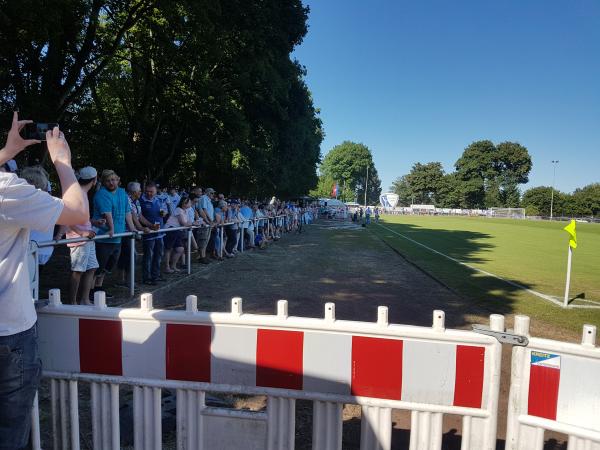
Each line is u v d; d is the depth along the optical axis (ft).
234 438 7.55
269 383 7.30
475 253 54.03
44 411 10.48
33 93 43.57
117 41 48.03
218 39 54.13
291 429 7.41
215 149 69.51
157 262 26.37
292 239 68.03
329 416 7.28
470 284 31.09
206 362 7.44
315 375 7.18
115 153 71.20
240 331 7.34
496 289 29.73
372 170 404.57
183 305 22.13
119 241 21.38
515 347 6.63
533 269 41.57
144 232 23.22
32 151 40.19
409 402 7.00
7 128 43.70
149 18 49.85
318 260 42.06
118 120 74.84
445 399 6.91
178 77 59.72
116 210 21.03
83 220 6.47
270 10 62.34
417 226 122.21
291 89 84.23
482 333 6.73
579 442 6.33
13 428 6.13
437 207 365.61
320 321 7.13
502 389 13.17
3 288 5.88
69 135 61.00
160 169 74.33
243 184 93.09
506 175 359.25
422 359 6.91
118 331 7.64
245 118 69.15
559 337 19.49
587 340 6.30
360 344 7.05
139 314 7.53
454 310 23.24
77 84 54.13
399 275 34.53
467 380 6.83
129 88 72.08
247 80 66.95
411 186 378.12
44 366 7.88
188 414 7.61
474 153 354.95
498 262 45.78
